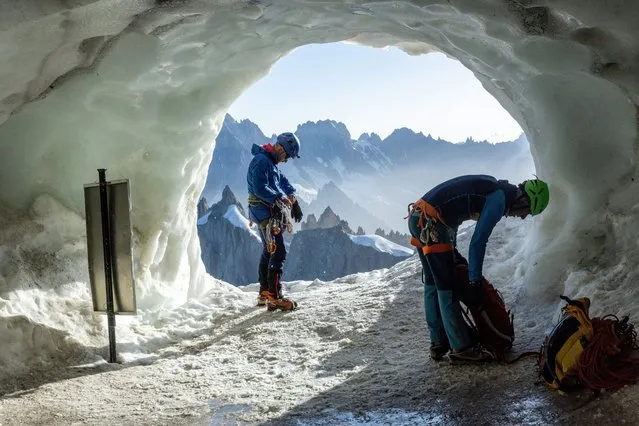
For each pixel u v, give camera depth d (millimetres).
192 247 7043
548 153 4828
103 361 4816
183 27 4934
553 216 4969
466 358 3752
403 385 3686
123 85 5285
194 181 6895
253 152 6156
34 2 3592
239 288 8008
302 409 3512
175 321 5969
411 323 5035
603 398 2910
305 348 4879
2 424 3537
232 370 4523
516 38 4312
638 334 3285
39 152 5371
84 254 5449
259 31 5383
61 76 5020
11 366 4328
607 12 3621
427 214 3721
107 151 5773
